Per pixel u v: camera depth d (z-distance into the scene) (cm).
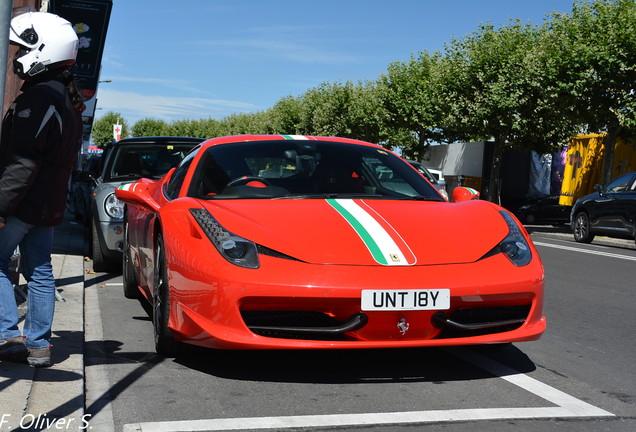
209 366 397
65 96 341
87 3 1277
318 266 348
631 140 2183
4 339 351
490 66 2439
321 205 412
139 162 837
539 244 1466
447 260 363
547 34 2250
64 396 319
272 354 424
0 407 295
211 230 372
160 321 407
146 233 481
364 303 340
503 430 301
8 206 329
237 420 305
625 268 1016
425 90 3419
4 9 252
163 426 297
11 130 328
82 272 742
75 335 452
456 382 374
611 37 1981
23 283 573
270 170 458
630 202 1448
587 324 576
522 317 382
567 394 360
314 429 296
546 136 2528
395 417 313
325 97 4791
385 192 455
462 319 364
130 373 382
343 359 415
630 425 313
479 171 3048
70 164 353
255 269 347
